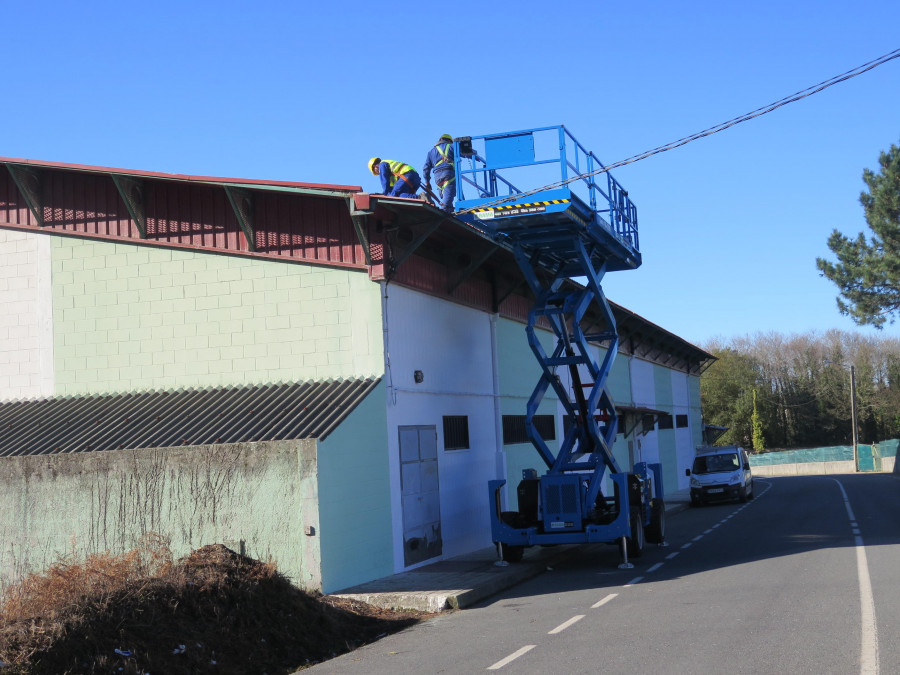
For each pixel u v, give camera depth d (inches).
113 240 712.4
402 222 653.9
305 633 415.8
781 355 3848.4
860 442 3575.3
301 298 660.1
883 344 3742.6
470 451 779.4
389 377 637.3
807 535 759.1
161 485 546.3
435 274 741.3
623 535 623.8
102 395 700.7
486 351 844.0
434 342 726.5
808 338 3870.6
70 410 672.4
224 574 407.8
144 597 366.3
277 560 520.4
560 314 685.3
